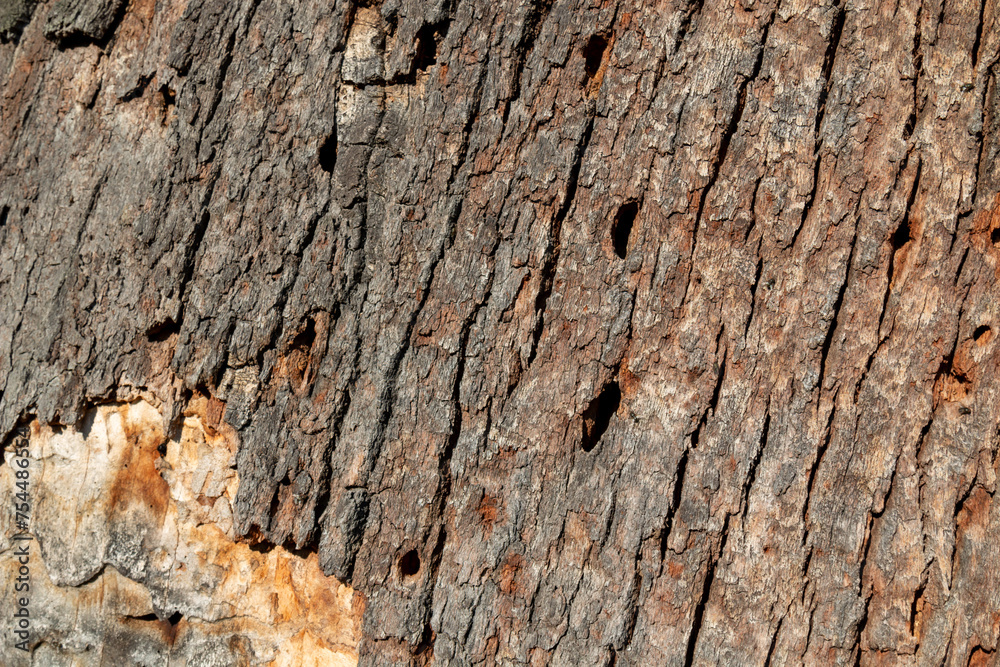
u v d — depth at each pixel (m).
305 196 0.98
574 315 0.97
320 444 0.98
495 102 0.97
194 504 0.99
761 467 0.96
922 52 0.96
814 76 0.96
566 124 0.97
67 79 1.03
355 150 0.98
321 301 0.98
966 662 0.95
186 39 1.00
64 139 1.02
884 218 0.96
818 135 0.96
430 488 0.97
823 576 0.95
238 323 0.99
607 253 0.97
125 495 1.00
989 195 0.96
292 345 0.99
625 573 0.96
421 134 0.98
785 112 0.96
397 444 0.97
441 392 0.97
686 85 0.96
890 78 0.96
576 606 0.96
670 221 0.96
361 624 0.97
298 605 0.98
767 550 0.95
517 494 0.97
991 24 0.96
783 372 0.96
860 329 0.96
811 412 0.96
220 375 0.99
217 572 0.99
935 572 0.95
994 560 0.95
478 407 0.97
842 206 0.96
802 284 0.96
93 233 1.01
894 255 0.96
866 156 0.96
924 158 0.96
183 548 0.99
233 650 0.99
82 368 1.01
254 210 0.99
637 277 0.96
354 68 0.98
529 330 0.97
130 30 1.01
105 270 1.01
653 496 0.96
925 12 0.96
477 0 0.98
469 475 0.97
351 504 0.98
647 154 0.97
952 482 0.95
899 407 0.95
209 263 0.99
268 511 0.98
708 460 0.96
